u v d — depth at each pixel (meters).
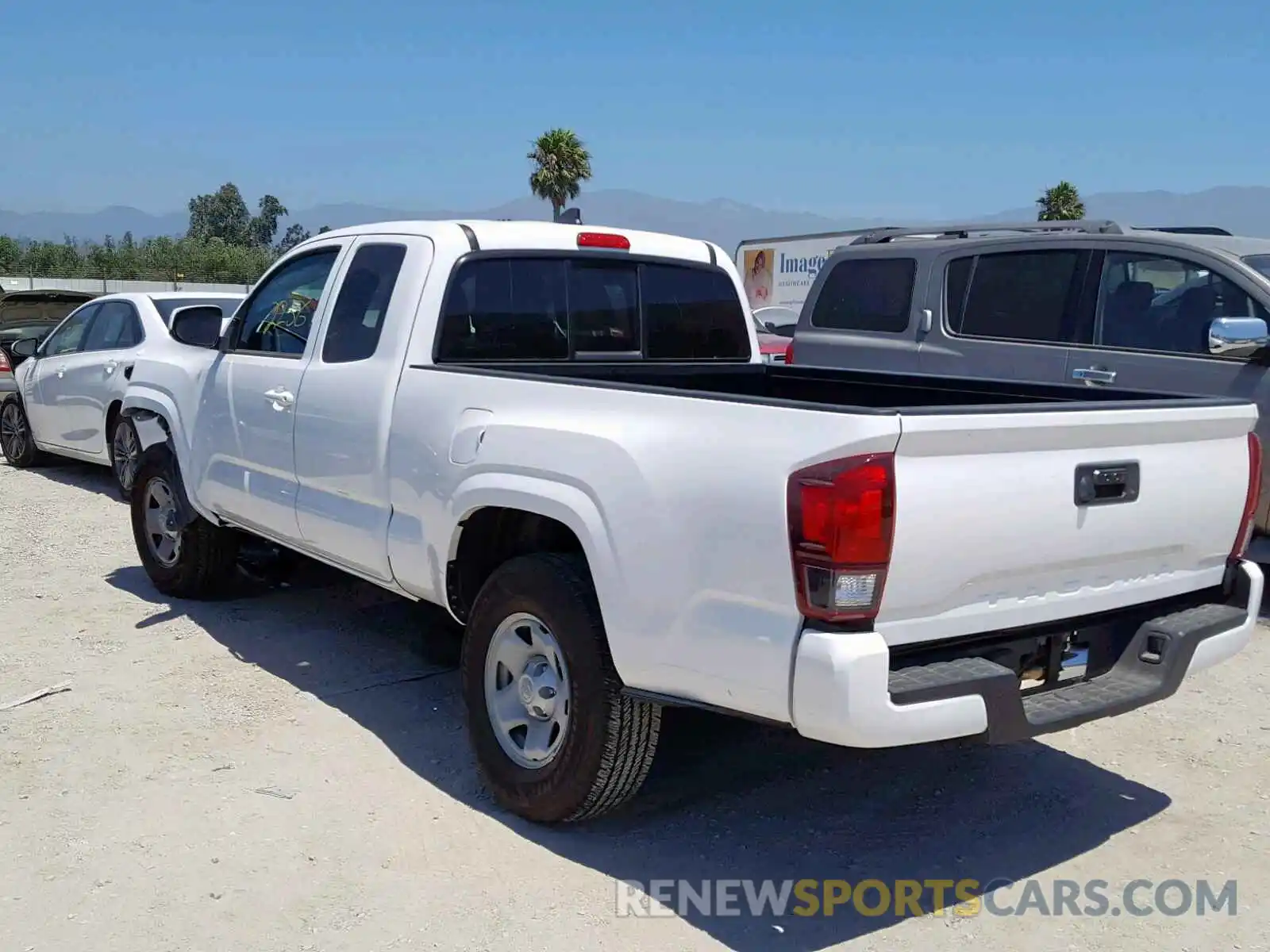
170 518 6.47
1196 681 5.51
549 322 5.09
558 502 3.67
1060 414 3.28
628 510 3.46
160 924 3.35
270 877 3.61
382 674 5.45
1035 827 4.05
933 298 7.98
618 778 3.70
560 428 3.74
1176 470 3.66
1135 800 4.27
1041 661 3.53
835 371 5.37
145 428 6.56
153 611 6.40
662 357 5.57
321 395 4.94
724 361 5.82
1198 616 3.77
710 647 3.28
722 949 3.26
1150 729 4.93
